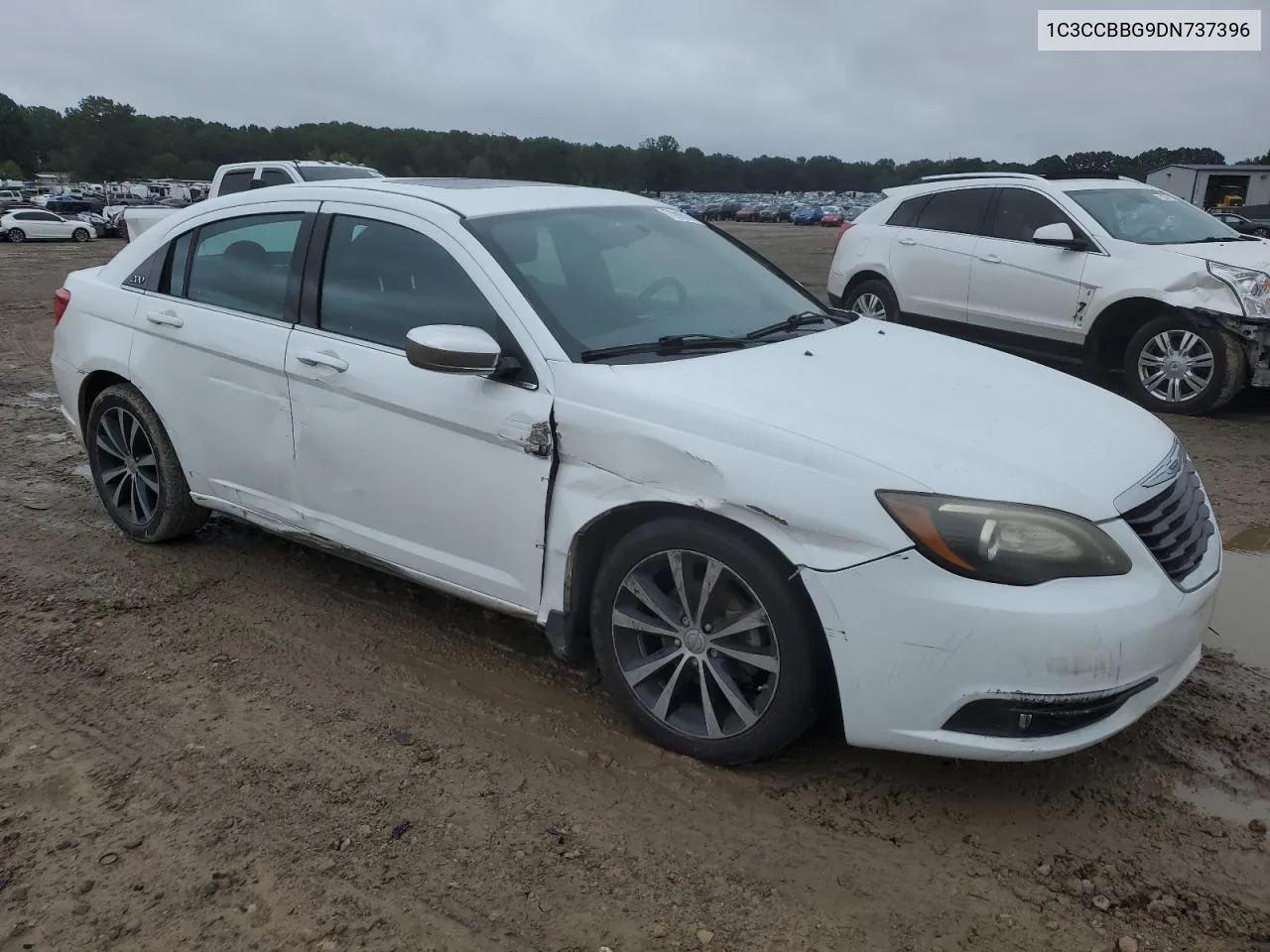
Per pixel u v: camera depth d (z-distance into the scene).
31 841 2.79
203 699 3.52
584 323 3.39
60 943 2.43
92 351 4.69
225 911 2.53
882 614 2.68
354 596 4.35
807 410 2.94
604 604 3.21
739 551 2.87
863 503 2.69
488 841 2.78
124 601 4.29
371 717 3.41
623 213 4.18
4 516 5.29
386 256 3.72
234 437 4.14
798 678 2.86
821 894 2.58
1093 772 3.08
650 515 3.10
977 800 2.95
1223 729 3.29
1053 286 8.06
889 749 2.80
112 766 3.13
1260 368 7.23
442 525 3.51
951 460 2.75
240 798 2.97
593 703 3.50
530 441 3.21
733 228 63.50
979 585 2.61
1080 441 2.99
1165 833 2.79
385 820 2.87
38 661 3.78
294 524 4.04
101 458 4.90
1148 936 2.42
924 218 9.15
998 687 2.61
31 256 28.62
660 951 2.39
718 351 3.41
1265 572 4.70
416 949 2.40
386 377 3.54
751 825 2.85
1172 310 7.51
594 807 2.93
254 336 3.98
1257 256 7.40
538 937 2.44
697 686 3.19
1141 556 2.75
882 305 9.53
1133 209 8.18
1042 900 2.55
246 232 4.21
